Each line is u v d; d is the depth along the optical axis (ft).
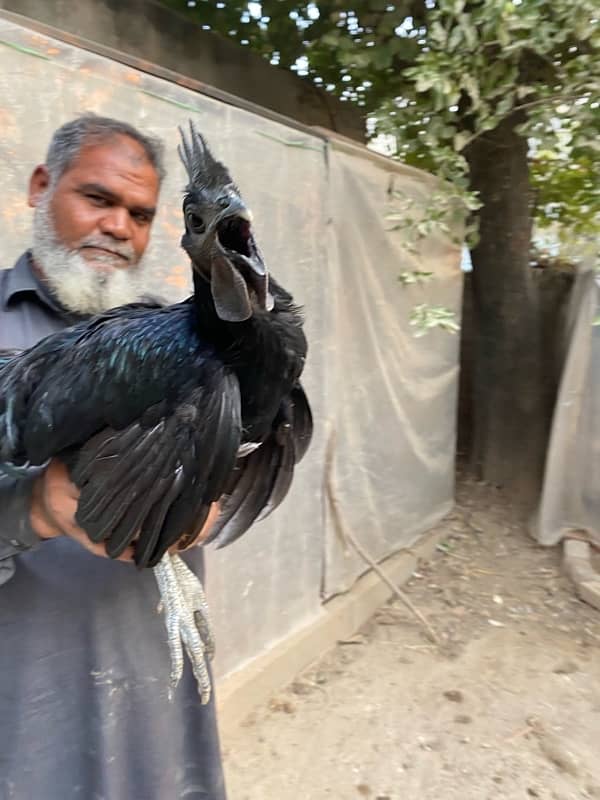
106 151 4.93
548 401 16.70
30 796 4.85
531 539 15.74
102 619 4.84
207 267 3.58
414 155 14.78
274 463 5.20
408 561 14.42
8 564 4.31
